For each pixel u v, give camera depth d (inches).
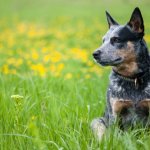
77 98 364.2
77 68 538.9
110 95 302.7
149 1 1437.0
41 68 461.1
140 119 302.2
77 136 277.1
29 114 320.2
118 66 299.9
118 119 300.7
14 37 867.4
